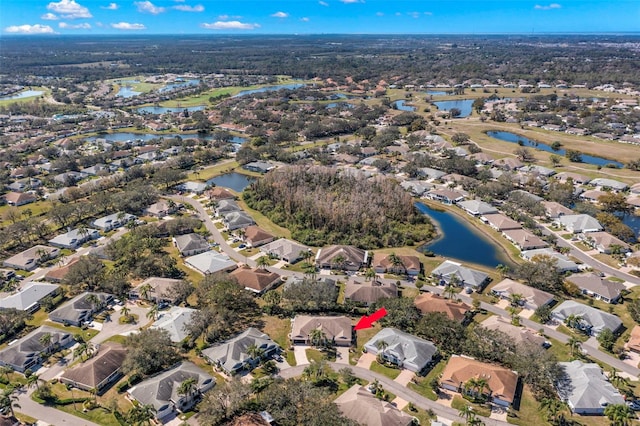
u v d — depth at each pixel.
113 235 177.62
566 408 93.81
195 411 93.25
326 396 90.94
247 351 104.88
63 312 123.75
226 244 170.50
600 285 136.25
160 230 175.62
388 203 192.88
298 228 180.88
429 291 139.88
